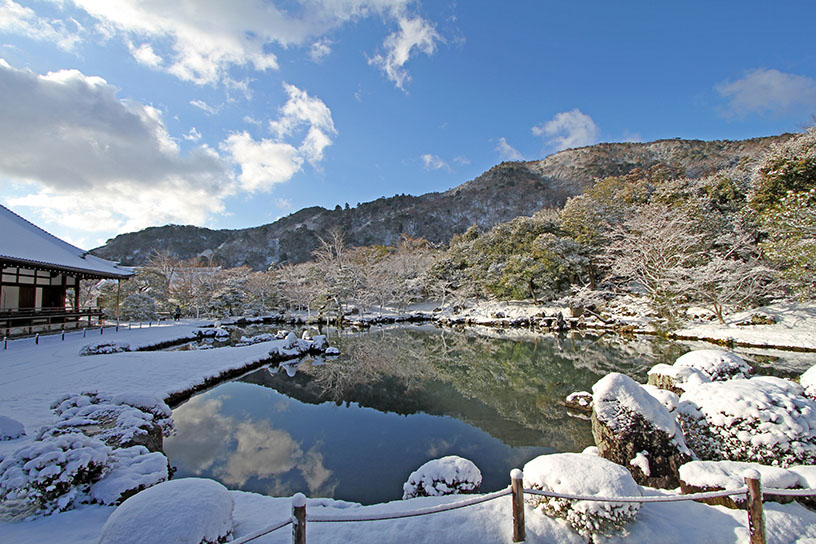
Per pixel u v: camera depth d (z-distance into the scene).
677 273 16.67
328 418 8.31
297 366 13.91
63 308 20.28
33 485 3.56
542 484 3.08
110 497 3.71
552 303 26.34
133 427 5.06
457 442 6.98
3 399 7.33
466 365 13.83
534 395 9.79
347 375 12.52
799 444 3.77
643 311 20.44
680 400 4.84
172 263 38.84
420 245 52.38
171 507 2.56
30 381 8.84
